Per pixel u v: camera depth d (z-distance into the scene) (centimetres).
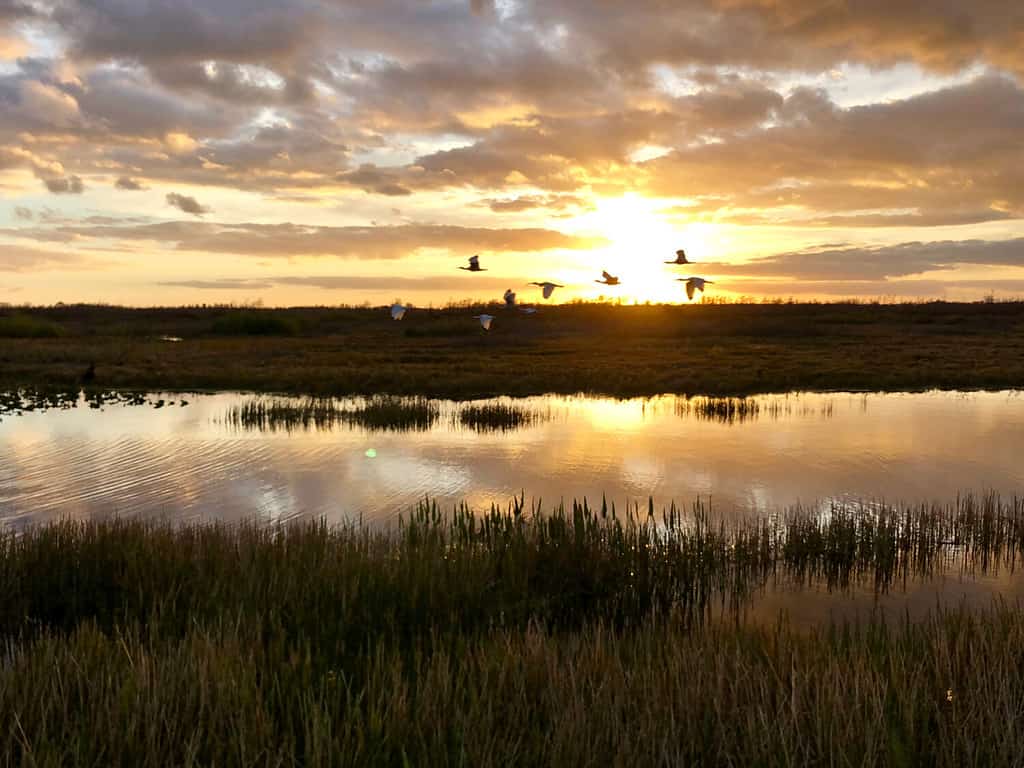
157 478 1755
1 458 1945
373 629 847
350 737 592
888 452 2098
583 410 2923
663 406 3045
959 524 1380
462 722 605
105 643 746
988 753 580
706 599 1103
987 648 742
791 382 3712
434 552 1035
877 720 596
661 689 666
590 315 8288
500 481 1759
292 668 700
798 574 1212
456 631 873
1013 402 3172
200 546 1069
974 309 9244
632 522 1223
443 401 3158
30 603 948
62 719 615
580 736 589
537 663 718
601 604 1038
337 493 1642
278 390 3428
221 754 572
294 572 943
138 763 554
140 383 3547
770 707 630
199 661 682
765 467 1908
